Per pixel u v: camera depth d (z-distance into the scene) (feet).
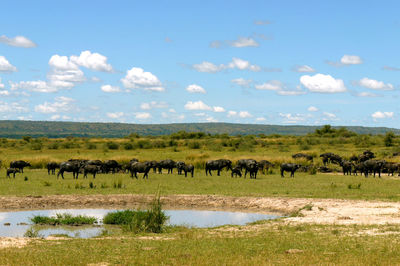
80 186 89.66
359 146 257.96
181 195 79.92
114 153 217.15
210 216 66.64
